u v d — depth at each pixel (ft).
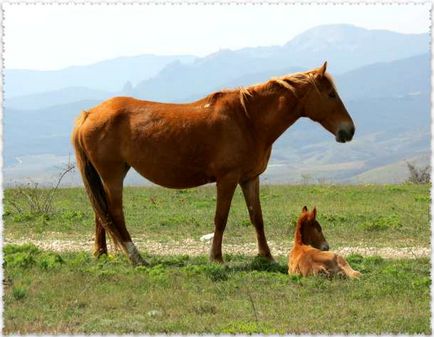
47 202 76.95
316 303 40.50
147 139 49.60
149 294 41.27
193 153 49.37
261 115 49.90
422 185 101.86
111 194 51.08
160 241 62.08
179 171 50.01
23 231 64.75
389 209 78.59
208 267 45.98
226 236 64.39
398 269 48.29
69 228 66.39
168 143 49.34
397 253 57.31
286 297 41.55
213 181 51.13
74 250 56.65
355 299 41.29
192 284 43.45
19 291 40.47
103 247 52.75
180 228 67.67
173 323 36.86
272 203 82.84
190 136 49.19
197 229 67.21
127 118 50.31
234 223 69.00
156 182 51.13
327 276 44.93
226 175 49.47
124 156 50.52
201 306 39.45
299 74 50.55
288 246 60.34
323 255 45.39
